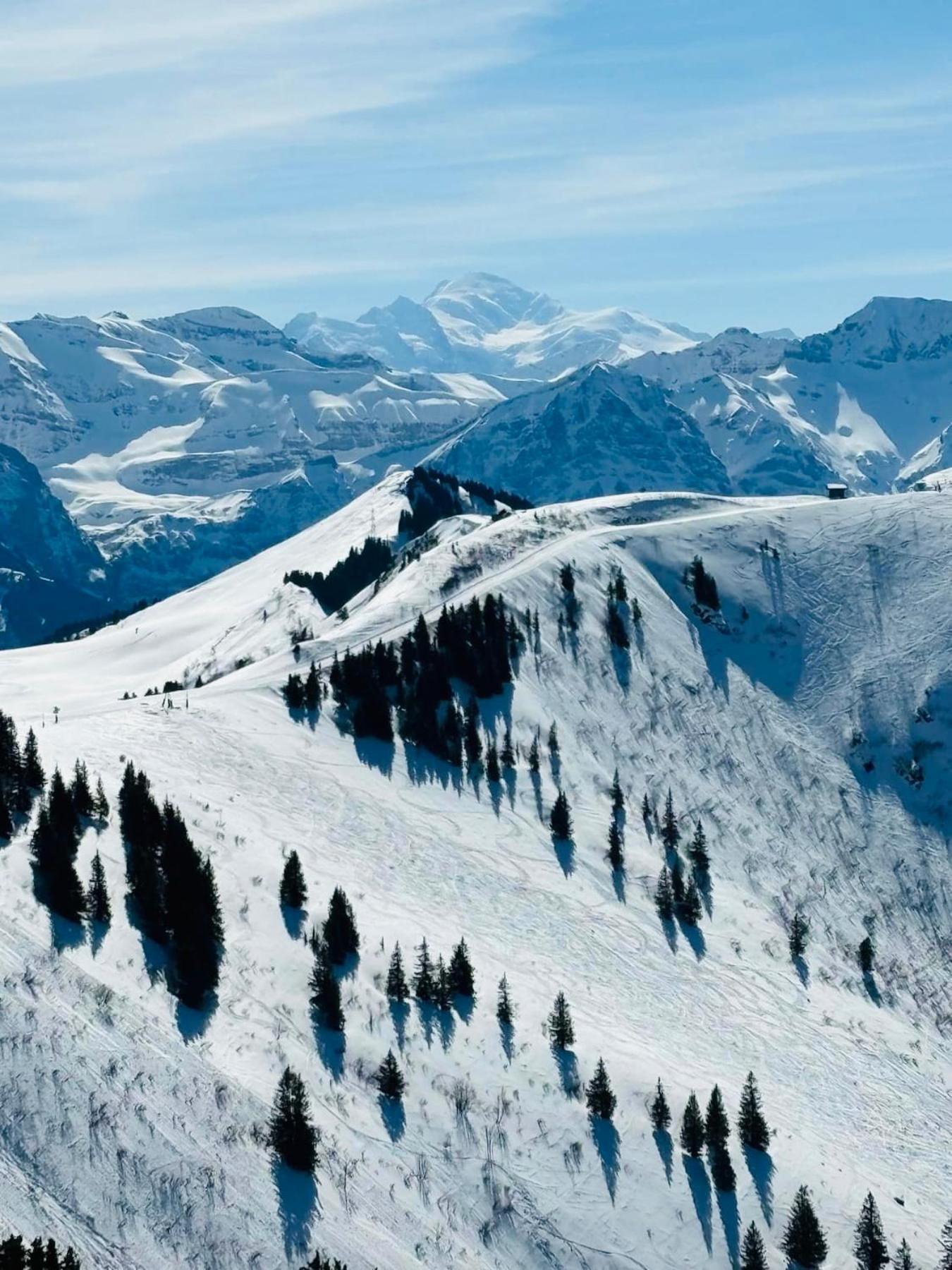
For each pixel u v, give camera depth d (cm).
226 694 13438
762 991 11362
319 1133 7169
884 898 14088
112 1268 5916
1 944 7419
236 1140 6856
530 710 14475
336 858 10525
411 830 11712
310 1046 7812
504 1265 7038
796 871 13888
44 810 8512
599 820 13138
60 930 7794
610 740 14712
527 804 12975
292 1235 6519
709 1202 7825
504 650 14888
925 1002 12669
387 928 9412
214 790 10944
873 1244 7744
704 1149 8150
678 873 12525
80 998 7275
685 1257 7450
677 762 14850
